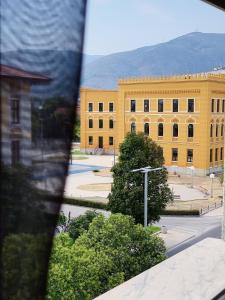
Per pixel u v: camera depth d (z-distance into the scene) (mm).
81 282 8258
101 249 10578
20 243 1033
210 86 37188
